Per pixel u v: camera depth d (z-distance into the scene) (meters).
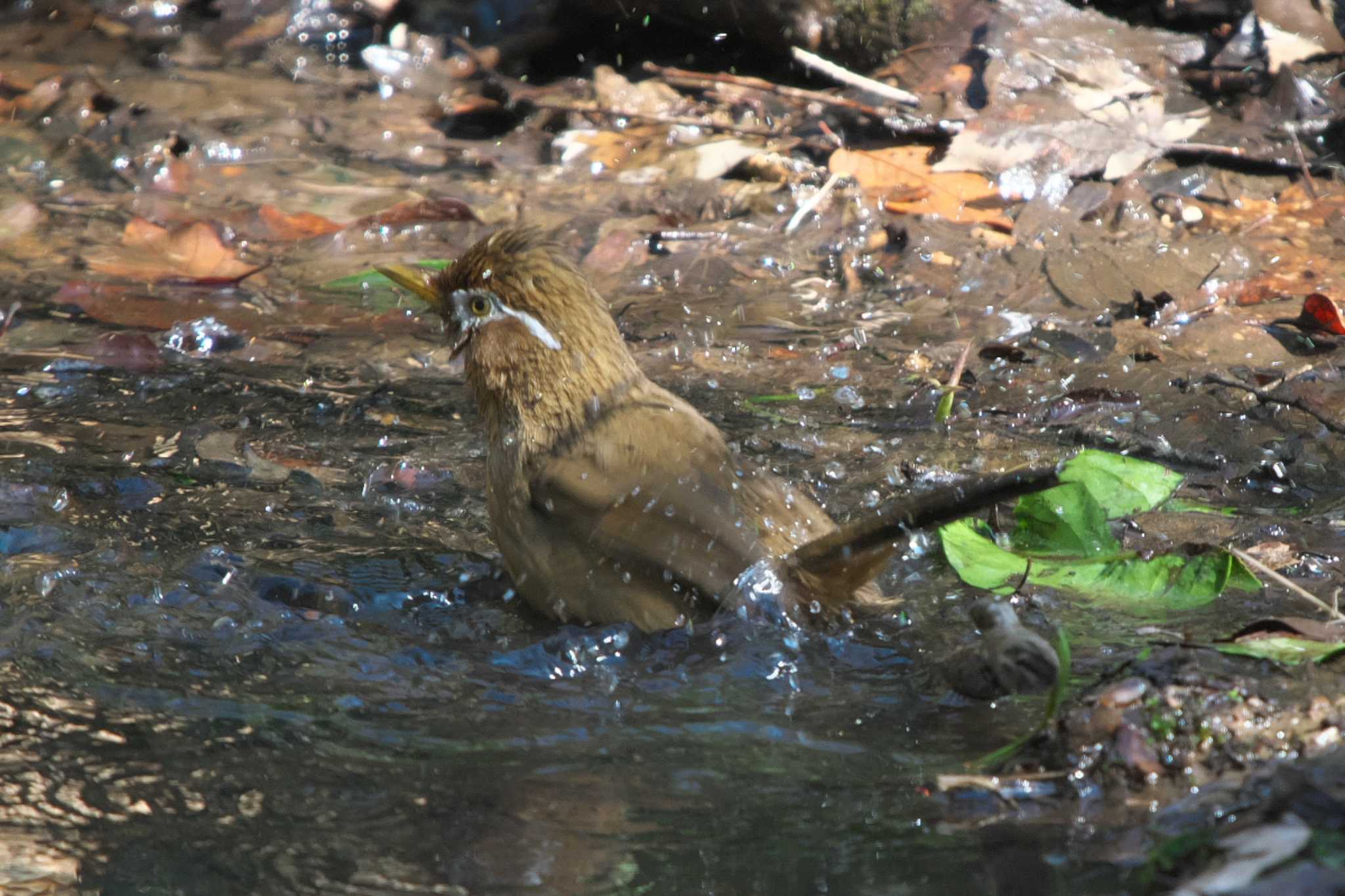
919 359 12.69
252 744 7.32
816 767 7.06
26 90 18.91
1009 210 15.48
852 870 6.14
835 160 16.34
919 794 6.74
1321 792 6.10
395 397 12.07
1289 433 11.12
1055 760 6.69
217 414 11.63
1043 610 8.61
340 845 6.45
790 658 8.19
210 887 6.14
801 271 14.63
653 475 8.58
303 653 8.27
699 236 15.27
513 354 9.02
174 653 8.22
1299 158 15.94
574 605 8.71
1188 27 17.95
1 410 11.55
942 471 10.59
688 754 7.23
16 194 16.25
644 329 13.45
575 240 15.23
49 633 8.34
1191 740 6.60
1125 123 16.38
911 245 14.88
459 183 16.69
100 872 6.25
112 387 12.08
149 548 9.41
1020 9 17.81
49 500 10.02
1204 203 15.45
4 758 7.14
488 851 6.38
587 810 6.71
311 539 9.69
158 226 15.28
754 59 18.94
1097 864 6.03
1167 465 10.70
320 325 13.53
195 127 17.92
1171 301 13.48
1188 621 8.38
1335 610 8.04
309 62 20.08
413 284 9.54
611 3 19.14
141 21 21.20
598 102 18.33
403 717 7.62
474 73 19.53
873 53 17.92
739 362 12.78
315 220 15.58
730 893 6.02
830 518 9.38
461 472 10.77
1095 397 11.73
